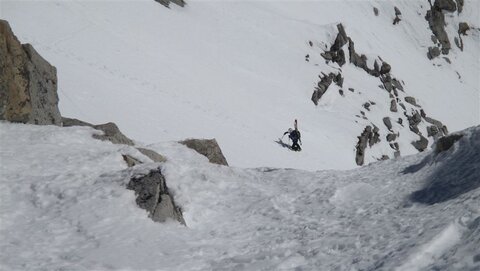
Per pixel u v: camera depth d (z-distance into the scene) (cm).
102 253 1088
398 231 1080
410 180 1545
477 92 8362
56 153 1692
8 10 3647
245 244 1235
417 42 8700
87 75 3244
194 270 1064
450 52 8944
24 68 2028
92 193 1359
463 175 1351
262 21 6384
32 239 1136
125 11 4781
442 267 790
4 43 1956
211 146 2325
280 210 1489
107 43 3925
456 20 9356
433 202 1267
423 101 7144
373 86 6512
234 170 2000
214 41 5306
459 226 919
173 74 4056
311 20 7450
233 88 4516
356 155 4866
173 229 1304
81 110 2775
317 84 5594
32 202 1334
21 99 1978
